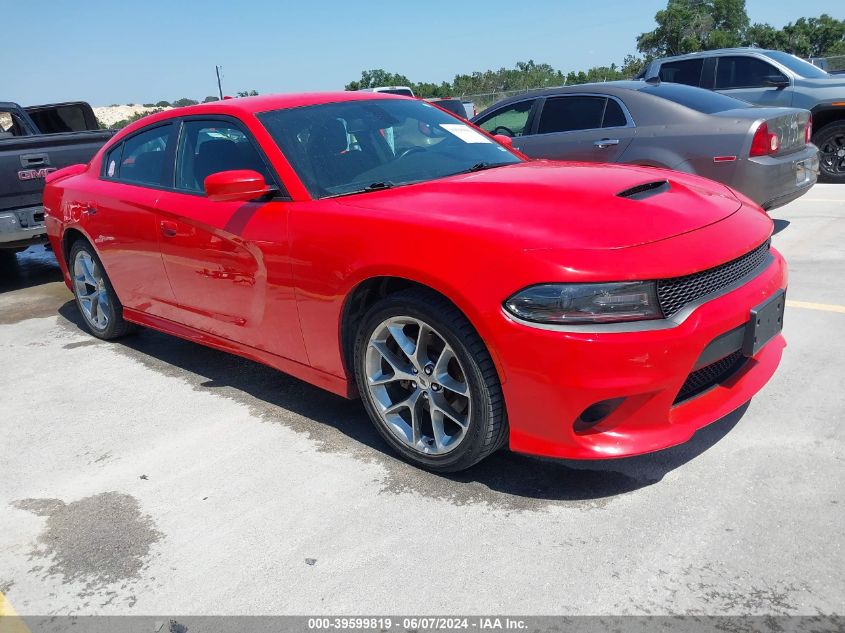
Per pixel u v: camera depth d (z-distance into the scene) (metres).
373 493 2.74
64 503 2.87
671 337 2.29
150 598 2.27
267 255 3.14
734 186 5.55
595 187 2.82
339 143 3.40
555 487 2.67
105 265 4.47
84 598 2.30
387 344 2.87
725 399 2.65
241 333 3.52
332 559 2.37
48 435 3.51
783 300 2.80
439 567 2.28
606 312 2.27
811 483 2.54
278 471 2.96
